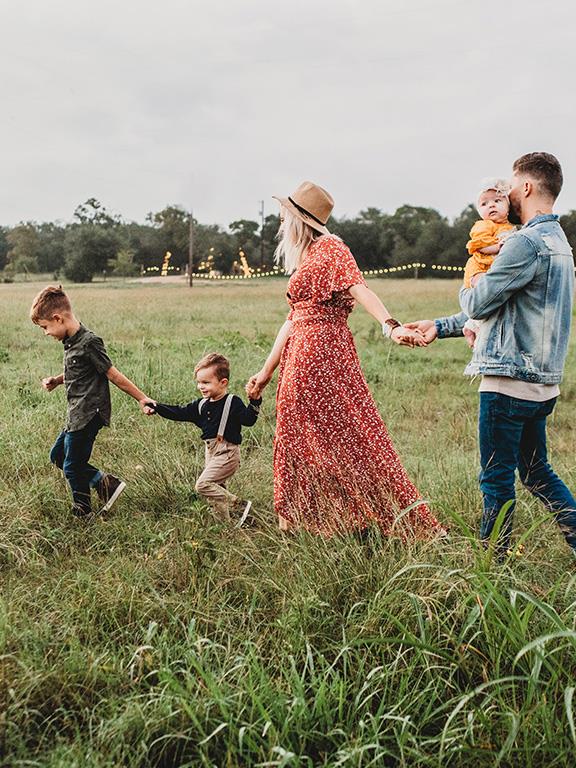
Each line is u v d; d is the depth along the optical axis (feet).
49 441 17.98
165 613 10.30
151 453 17.28
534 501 13.88
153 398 22.75
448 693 8.69
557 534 12.70
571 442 21.42
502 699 8.18
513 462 12.00
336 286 12.63
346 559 11.07
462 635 8.72
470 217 270.67
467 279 14.66
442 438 21.15
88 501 14.19
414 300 93.61
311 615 10.00
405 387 29.99
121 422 20.07
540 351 11.50
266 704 8.18
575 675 8.63
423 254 269.85
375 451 12.93
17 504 13.91
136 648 9.33
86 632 9.84
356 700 8.17
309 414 12.97
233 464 14.21
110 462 16.89
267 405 23.63
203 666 8.93
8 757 7.61
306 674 9.13
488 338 11.79
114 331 49.88
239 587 11.14
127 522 13.85
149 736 7.85
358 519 12.92
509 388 11.67
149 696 8.51
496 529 10.10
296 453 13.08
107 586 10.70
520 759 7.70
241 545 12.46
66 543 12.92
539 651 8.23
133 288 172.24
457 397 28.40
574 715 8.13
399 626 8.69
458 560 10.71
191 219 176.14
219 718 8.12
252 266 314.35
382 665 8.90
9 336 43.09
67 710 8.57
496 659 8.71
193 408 14.26
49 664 9.10
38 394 23.35
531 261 11.24
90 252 281.95
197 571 11.48
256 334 45.85
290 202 13.16
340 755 7.51
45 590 10.96
